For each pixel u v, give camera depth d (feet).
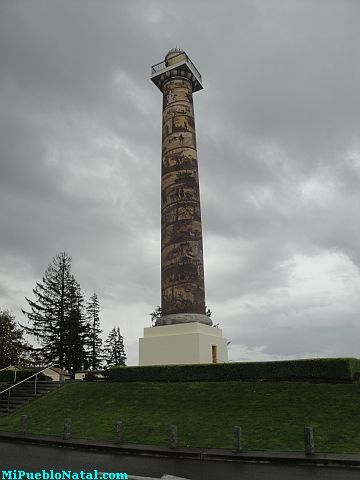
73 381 99.40
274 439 54.95
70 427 62.28
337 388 72.02
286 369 80.38
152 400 77.71
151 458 49.88
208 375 85.97
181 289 103.04
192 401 74.54
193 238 106.93
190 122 119.96
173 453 50.98
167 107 122.52
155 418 68.23
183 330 99.60
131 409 74.28
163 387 84.53
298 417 62.18
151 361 101.24
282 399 70.03
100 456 51.11
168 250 107.34
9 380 113.70
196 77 127.65
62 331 197.57
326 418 60.75
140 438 59.31
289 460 46.62
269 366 81.87
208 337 101.19
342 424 58.13
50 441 59.67
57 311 204.03
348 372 75.31
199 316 101.71
